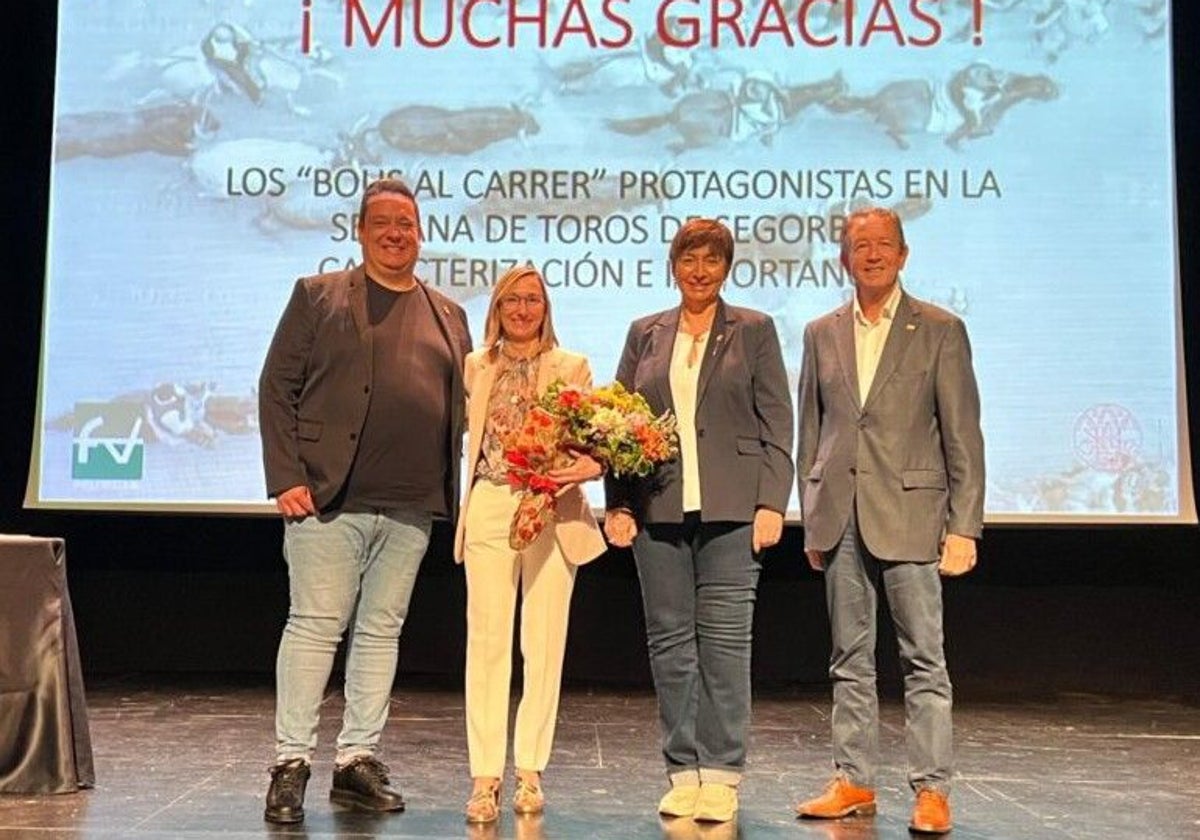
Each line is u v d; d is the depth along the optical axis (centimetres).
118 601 551
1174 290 492
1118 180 495
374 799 296
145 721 427
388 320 303
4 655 310
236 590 553
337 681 527
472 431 298
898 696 518
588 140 504
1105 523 489
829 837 279
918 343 296
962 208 497
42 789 309
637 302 501
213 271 505
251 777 333
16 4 523
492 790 291
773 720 457
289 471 296
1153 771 368
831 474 300
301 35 508
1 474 530
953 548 289
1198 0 504
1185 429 489
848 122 500
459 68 507
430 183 505
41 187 525
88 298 505
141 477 501
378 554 306
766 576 547
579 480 282
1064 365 493
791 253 499
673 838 274
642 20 505
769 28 503
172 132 508
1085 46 498
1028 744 414
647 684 541
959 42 500
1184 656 534
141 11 511
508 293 296
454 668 549
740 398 294
